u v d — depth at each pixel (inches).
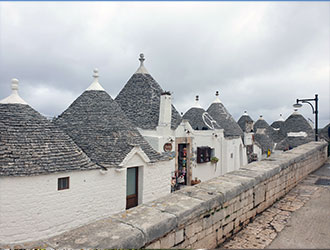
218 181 202.8
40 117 370.9
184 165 684.1
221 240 171.8
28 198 299.3
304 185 312.8
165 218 133.8
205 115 843.4
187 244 145.5
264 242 167.6
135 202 426.3
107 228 124.0
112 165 378.6
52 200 316.5
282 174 271.4
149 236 122.9
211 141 774.5
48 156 328.2
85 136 443.8
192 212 148.5
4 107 353.4
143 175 422.6
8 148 310.0
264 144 1145.4
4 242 285.7
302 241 163.9
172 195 170.9
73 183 336.8
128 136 445.7
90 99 493.7
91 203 355.3
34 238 302.0
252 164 268.8
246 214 200.5
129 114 627.2
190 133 684.1
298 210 223.6
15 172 292.0
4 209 287.0
